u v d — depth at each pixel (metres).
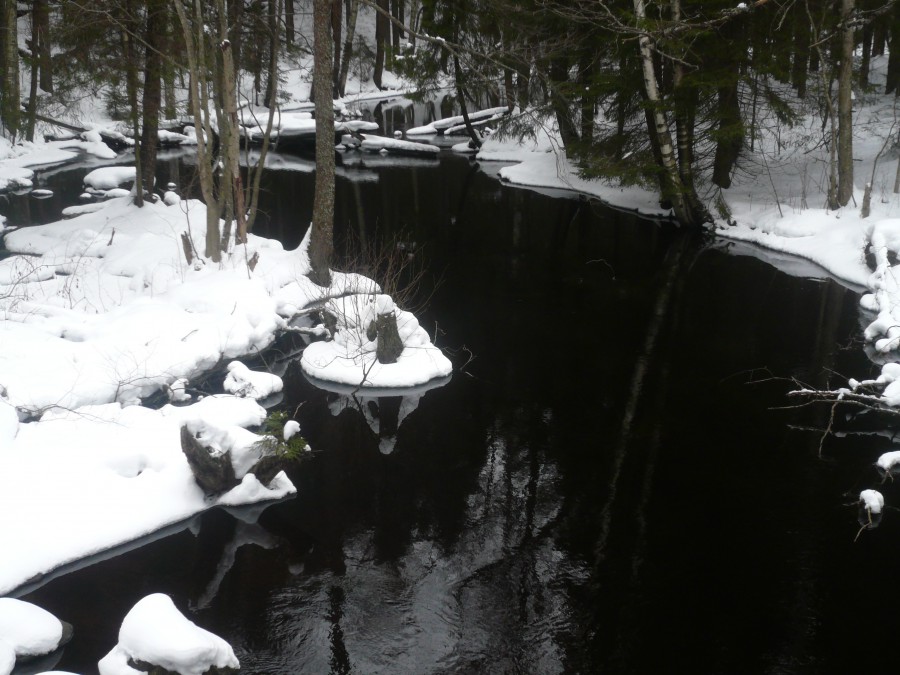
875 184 19.38
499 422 10.09
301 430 9.83
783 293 15.42
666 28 7.97
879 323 12.82
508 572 7.13
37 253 16.25
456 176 27.92
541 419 10.16
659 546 7.52
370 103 43.88
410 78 25.52
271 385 10.66
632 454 9.29
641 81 19.22
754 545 7.56
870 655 6.13
